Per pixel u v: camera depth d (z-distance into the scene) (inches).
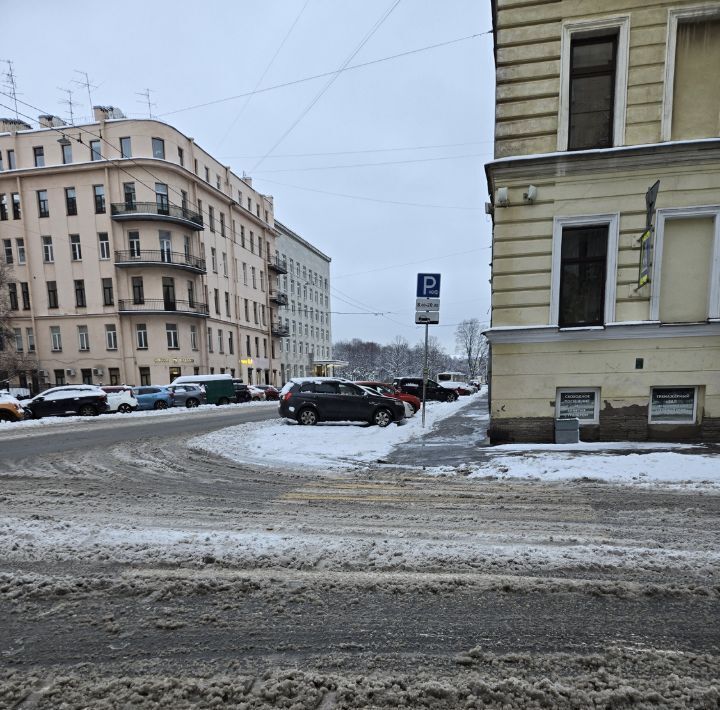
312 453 331.0
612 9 305.7
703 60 303.6
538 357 331.6
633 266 314.7
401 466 283.3
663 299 317.4
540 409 332.5
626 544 141.5
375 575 120.0
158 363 1321.4
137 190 1285.7
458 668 82.4
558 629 94.6
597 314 329.7
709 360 307.7
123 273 1317.7
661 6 299.1
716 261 304.5
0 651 89.3
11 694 76.8
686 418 318.3
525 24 320.2
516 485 227.0
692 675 79.7
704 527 157.8
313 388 509.7
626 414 320.5
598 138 323.3
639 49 303.9
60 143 1322.6
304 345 2359.7
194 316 1405.0
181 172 1339.8
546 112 320.8
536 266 329.1
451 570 122.7
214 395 1106.1
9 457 343.9
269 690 77.1
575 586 112.8
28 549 140.5
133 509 191.3
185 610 103.7
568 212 322.0
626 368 319.3
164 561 130.4
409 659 85.4
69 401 766.5
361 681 79.1
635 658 84.6
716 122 303.6
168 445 392.8
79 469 289.4
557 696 74.7
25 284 1387.8
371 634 93.6
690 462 245.6
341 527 161.8
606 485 220.8
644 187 309.6
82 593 112.0
